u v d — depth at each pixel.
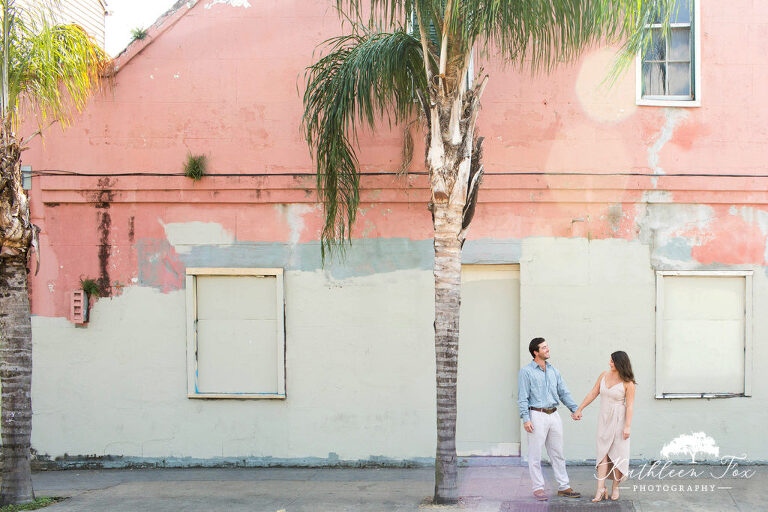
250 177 9.58
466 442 9.52
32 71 8.06
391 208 9.52
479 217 9.45
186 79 9.70
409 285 9.48
